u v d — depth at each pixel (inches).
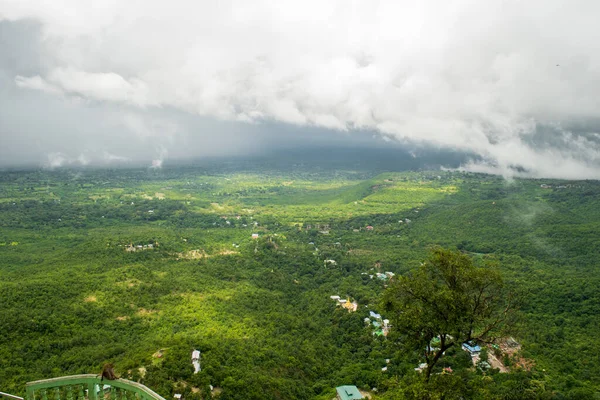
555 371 2888.8
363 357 3459.6
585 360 3009.4
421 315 1424.7
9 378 2623.0
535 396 2512.3
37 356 2989.7
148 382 2285.9
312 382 3080.7
